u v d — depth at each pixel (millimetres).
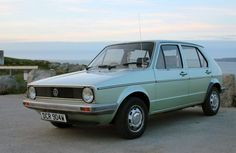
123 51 7180
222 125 7273
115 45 7551
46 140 6109
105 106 5594
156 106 6617
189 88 7508
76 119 5828
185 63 7531
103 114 5602
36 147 5637
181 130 6816
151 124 7477
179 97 7184
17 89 14438
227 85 10023
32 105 6230
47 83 6105
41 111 6223
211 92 8367
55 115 5992
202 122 7629
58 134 6574
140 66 6668
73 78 6129
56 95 5949
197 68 7918
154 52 6824
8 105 10539
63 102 5828
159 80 6633
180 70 7262
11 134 6602
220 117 8258
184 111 9180
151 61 6684
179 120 7902
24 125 7445
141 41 7203
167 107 6938
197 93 7805
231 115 8539
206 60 8359
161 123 7578
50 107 5918
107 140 6039
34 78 13523
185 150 5344
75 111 5590
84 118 5699
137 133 6133
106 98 5652
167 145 5652
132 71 6352
